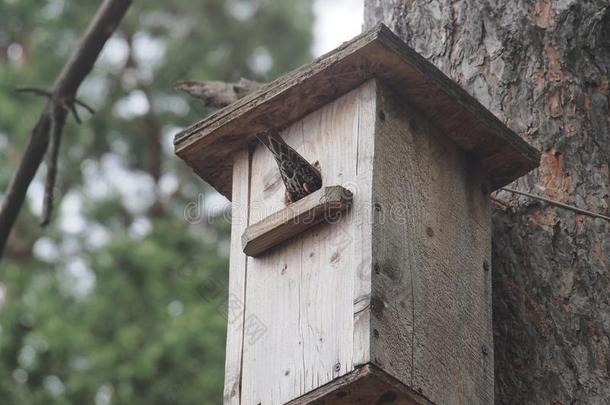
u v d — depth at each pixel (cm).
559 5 980
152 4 2684
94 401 2091
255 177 926
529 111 959
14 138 2461
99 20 1136
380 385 798
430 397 822
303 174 869
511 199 946
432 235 870
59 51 2533
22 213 2467
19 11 2597
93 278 2277
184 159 952
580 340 888
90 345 2158
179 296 2228
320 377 820
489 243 916
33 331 2183
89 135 2552
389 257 832
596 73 970
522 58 973
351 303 820
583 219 923
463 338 862
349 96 880
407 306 830
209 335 2111
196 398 2070
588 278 906
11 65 2520
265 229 870
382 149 856
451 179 904
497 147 912
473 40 988
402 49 852
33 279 2330
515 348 895
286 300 864
